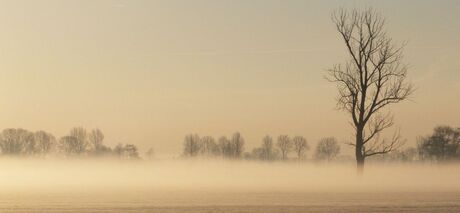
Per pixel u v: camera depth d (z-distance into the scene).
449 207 41.12
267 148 150.00
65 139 150.75
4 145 143.50
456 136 112.31
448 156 109.94
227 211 38.97
